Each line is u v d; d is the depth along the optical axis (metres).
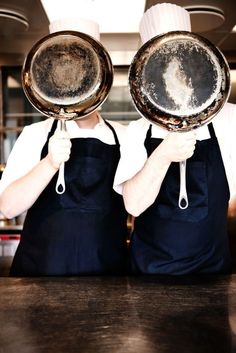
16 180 1.27
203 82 1.07
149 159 1.08
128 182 1.17
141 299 0.94
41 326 0.79
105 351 0.69
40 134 1.37
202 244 1.21
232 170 1.23
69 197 1.34
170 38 1.07
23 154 1.35
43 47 1.13
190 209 1.20
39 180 1.17
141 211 1.17
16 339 0.74
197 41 1.06
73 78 1.13
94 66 1.14
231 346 0.71
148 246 1.25
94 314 0.85
